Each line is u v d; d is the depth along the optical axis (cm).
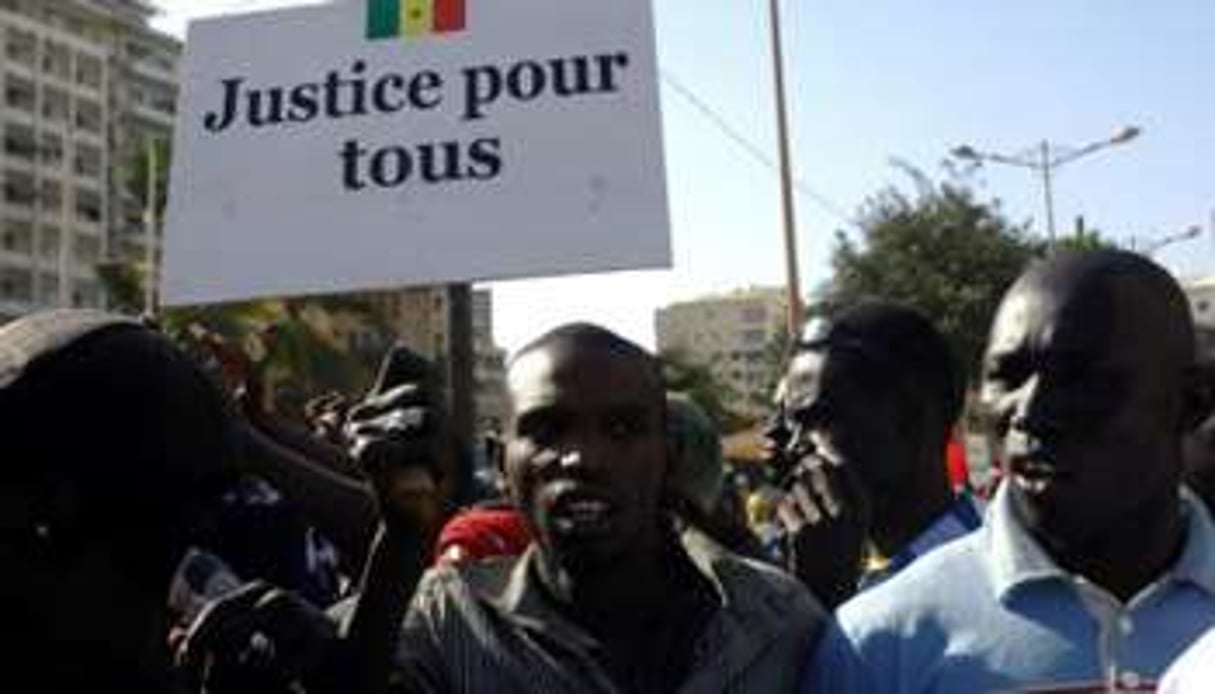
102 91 10531
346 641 190
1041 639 212
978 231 2725
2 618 150
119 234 10456
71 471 148
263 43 405
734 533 339
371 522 253
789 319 2084
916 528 323
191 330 332
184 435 153
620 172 384
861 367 314
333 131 396
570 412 233
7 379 148
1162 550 215
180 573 200
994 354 215
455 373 383
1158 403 208
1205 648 163
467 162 389
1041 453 207
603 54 391
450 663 235
